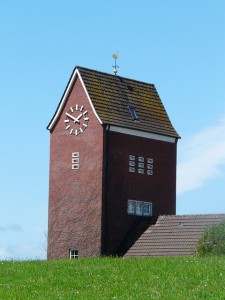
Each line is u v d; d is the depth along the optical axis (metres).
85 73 82.38
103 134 79.56
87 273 46.81
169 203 85.00
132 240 79.50
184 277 42.22
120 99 84.12
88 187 79.81
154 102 88.19
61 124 82.44
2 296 39.88
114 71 85.75
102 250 78.31
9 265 54.88
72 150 81.31
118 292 39.53
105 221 78.88
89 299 37.81
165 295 37.72
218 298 36.34
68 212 80.94
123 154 81.12
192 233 76.81
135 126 82.81
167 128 86.75
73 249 80.25
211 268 44.38
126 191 81.00
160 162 84.81
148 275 43.97
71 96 82.06
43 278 46.41
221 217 77.44
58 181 82.00
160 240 77.88
